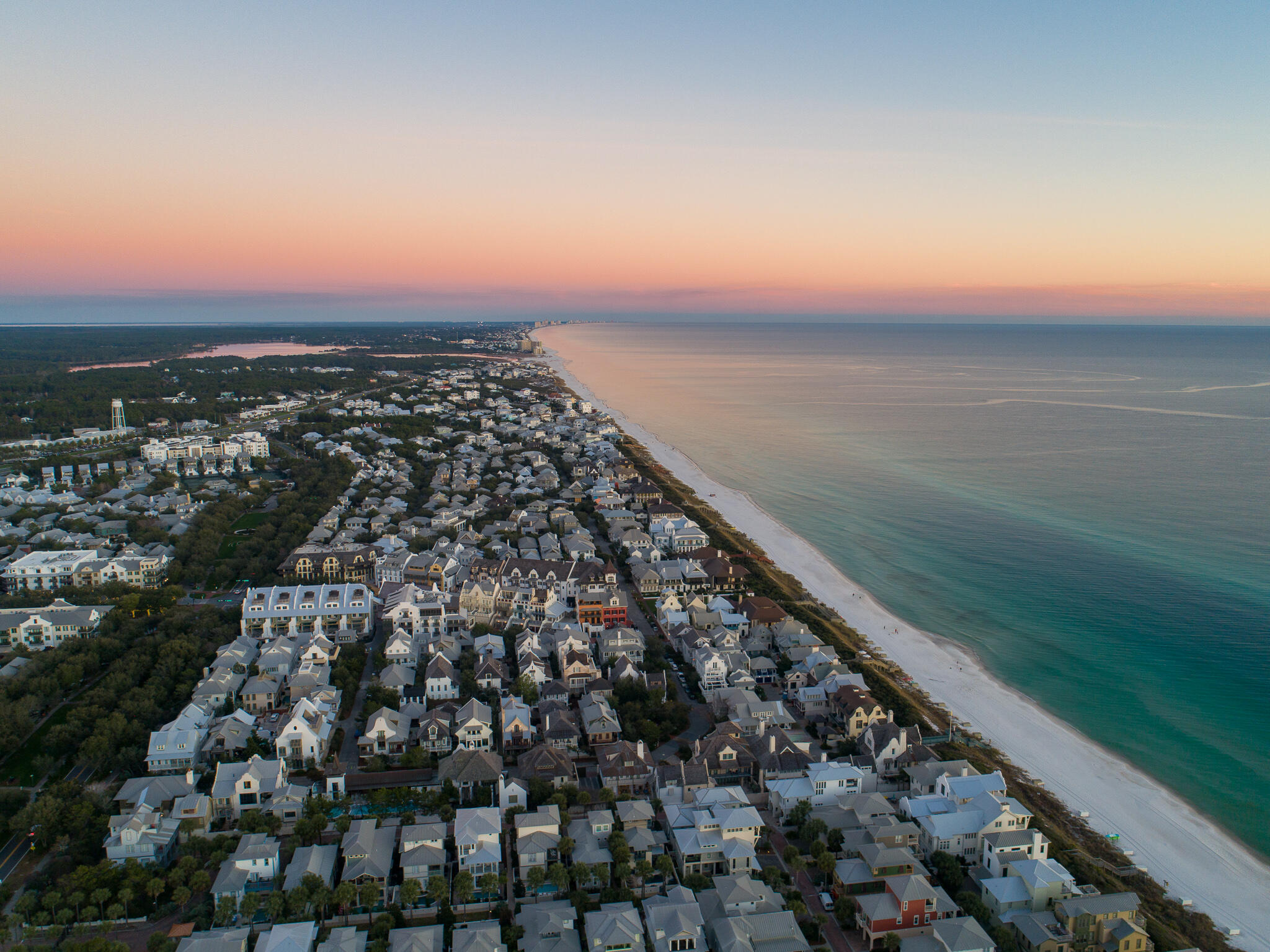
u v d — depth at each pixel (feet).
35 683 580.71
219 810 455.63
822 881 415.64
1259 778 519.60
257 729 548.72
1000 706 607.78
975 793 460.55
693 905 374.02
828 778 472.85
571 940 358.23
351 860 401.29
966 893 391.45
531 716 565.53
